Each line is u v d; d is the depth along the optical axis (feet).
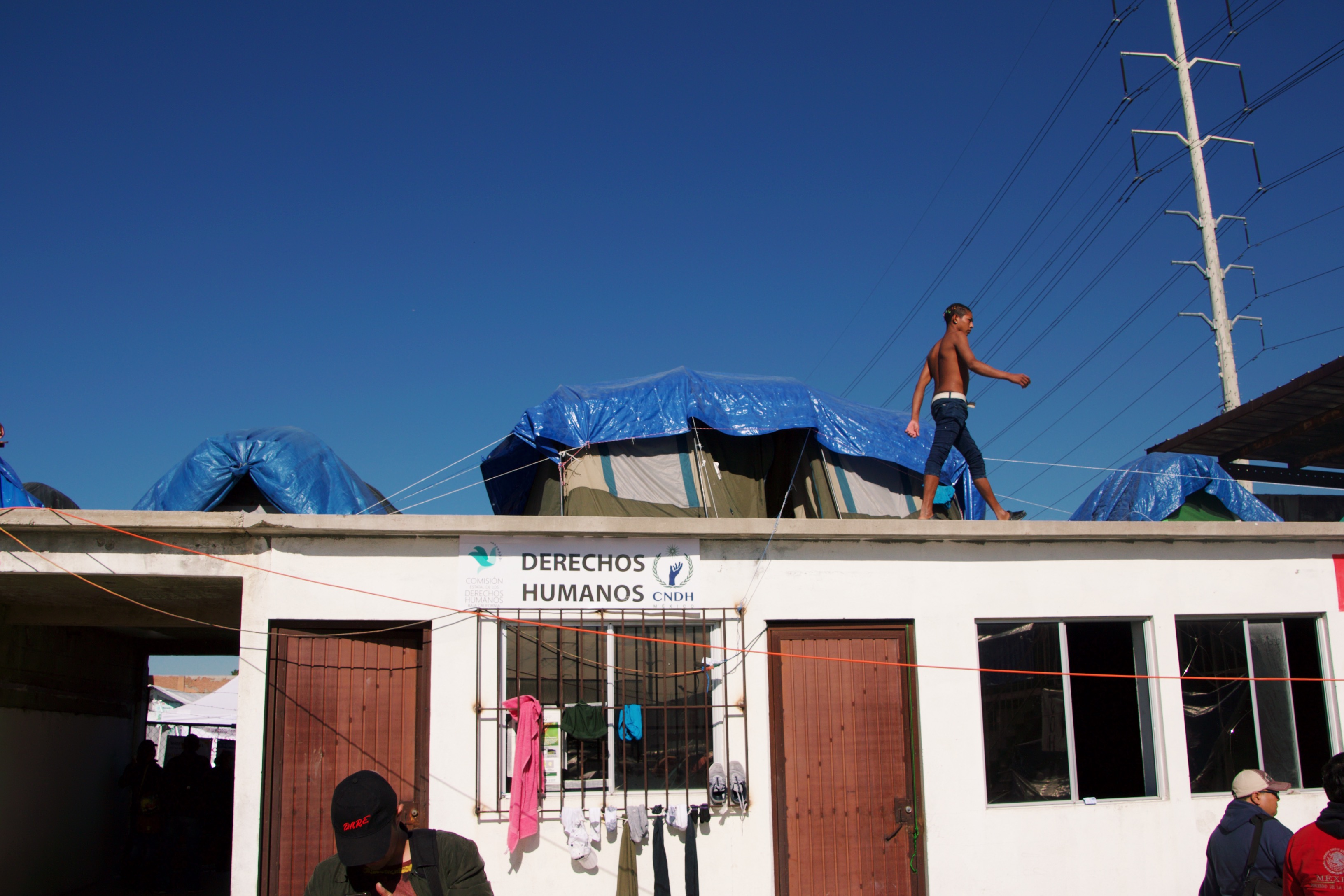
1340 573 31.35
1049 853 27.63
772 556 27.81
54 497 34.78
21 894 31.32
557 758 25.91
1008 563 29.09
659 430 34.68
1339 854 14.89
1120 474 39.75
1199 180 58.70
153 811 36.40
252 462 32.73
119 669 39.68
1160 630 29.71
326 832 24.67
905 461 37.11
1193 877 28.30
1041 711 28.84
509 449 39.09
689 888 25.58
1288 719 30.40
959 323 32.30
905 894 26.73
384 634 26.00
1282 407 38.37
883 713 27.66
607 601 26.63
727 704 26.81
